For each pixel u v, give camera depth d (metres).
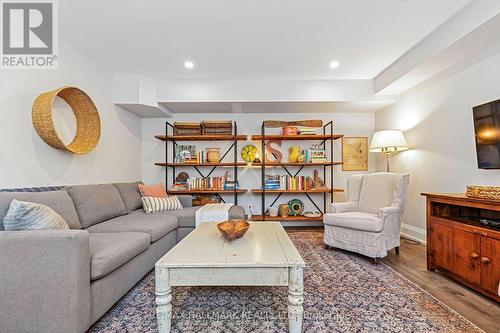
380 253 2.41
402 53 2.70
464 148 2.47
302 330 1.40
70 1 1.83
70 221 1.94
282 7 1.93
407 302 1.70
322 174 4.12
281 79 3.47
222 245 1.62
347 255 2.67
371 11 1.97
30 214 1.39
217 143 4.11
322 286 1.94
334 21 2.11
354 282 2.01
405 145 3.10
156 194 3.18
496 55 2.15
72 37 2.35
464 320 1.49
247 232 1.95
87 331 1.40
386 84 3.14
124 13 1.98
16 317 1.26
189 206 3.40
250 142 4.11
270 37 2.37
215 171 4.12
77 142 2.53
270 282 1.36
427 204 2.28
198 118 4.12
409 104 3.29
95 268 1.40
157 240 2.30
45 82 2.18
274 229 2.05
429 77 2.85
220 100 3.47
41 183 2.12
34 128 2.06
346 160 4.15
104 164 3.06
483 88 2.27
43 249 1.26
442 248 2.11
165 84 3.46
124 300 1.75
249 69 3.12
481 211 2.20
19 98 1.96
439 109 2.79
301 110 4.01
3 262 1.25
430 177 2.94
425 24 2.15
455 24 2.04
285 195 4.11
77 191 2.23
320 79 3.48
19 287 1.26
